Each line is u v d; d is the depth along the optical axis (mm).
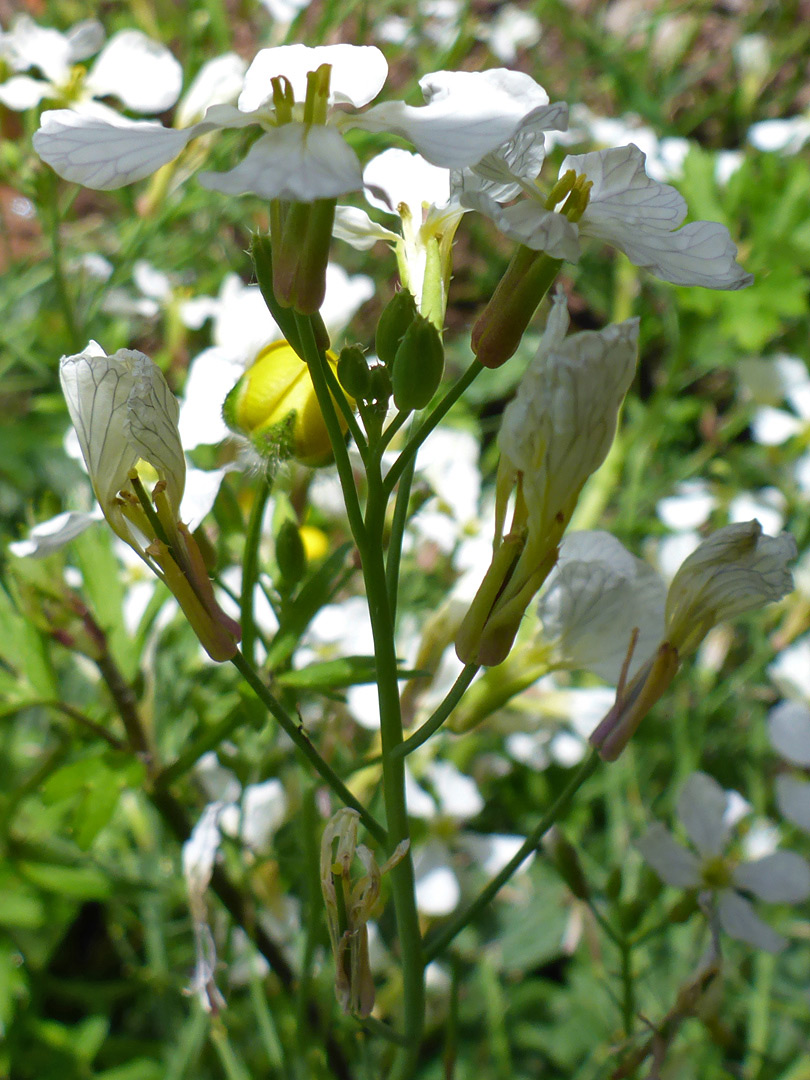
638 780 221
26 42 198
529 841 95
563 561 110
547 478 76
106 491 85
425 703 139
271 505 149
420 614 185
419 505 144
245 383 106
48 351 226
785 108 329
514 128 73
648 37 304
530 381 73
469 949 205
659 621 111
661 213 83
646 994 190
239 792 148
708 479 277
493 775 204
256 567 114
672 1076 159
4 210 309
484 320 82
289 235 76
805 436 244
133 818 171
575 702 161
